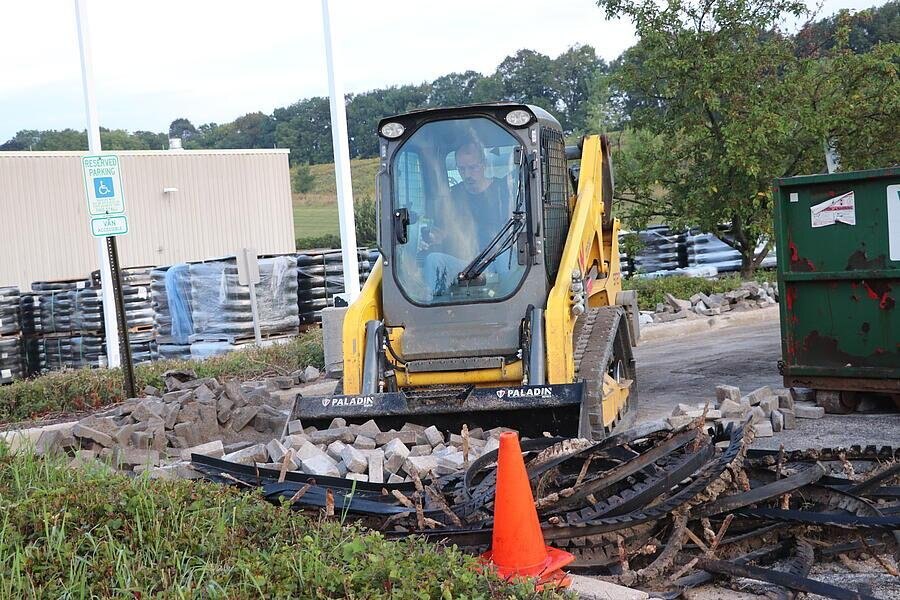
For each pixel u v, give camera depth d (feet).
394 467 22.59
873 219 29.07
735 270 74.13
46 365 67.00
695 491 17.63
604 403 26.68
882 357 29.27
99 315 64.13
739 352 44.98
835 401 30.45
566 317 26.21
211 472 22.26
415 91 209.15
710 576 16.81
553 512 17.97
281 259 57.52
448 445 24.23
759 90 56.65
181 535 15.38
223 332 56.08
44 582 13.97
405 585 13.23
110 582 13.98
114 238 37.22
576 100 205.16
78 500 16.37
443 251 27.48
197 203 103.96
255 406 30.89
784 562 17.56
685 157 60.03
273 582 13.73
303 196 253.85
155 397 33.04
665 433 20.68
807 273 30.14
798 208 30.35
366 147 207.41
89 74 52.08
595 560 17.47
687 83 57.82
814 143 56.39
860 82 55.26
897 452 20.65
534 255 26.96
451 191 27.63
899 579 16.87
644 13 57.98
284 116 268.82
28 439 23.39
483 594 13.37
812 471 17.85
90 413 39.96
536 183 27.07
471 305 27.09
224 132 269.03
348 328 27.32
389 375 27.32
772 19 57.11
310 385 43.57
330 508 18.02
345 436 24.52
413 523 18.34
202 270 57.26
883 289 29.01
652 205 61.82
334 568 13.93
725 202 57.47
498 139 27.40
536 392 24.38
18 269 95.14
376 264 29.91
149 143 258.57
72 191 98.27
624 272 75.72
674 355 45.96
